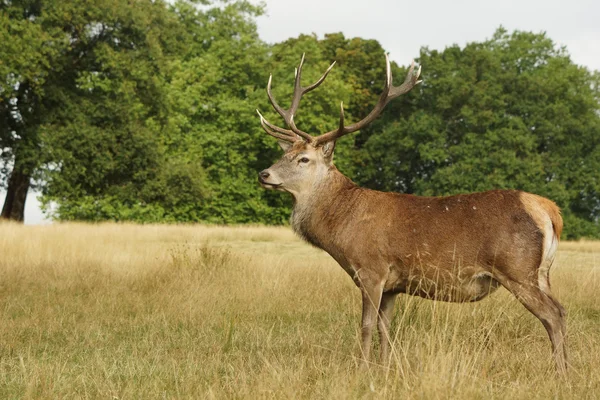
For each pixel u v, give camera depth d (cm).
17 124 4306
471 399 699
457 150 6047
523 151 5966
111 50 4312
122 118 4425
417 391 707
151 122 5122
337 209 1009
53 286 1587
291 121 1106
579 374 827
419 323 1064
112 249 2298
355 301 1466
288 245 3148
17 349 1059
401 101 6688
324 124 6103
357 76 7062
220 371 943
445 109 6347
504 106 6278
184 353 1044
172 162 4956
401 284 973
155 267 1767
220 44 6162
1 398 814
